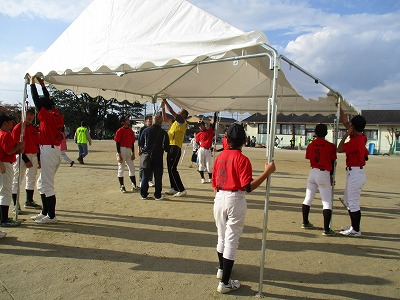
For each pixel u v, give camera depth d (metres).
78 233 5.27
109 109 54.91
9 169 5.20
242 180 3.37
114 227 5.65
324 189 5.70
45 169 5.50
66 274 3.82
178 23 4.70
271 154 3.56
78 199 7.65
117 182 10.23
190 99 10.87
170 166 8.35
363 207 8.07
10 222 5.41
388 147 38.53
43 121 5.38
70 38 5.64
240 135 3.55
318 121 40.47
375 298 3.52
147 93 9.68
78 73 5.12
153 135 7.69
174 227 5.76
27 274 3.78
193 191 9.11
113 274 3.87
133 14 5.13
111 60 4.68
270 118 3.68
